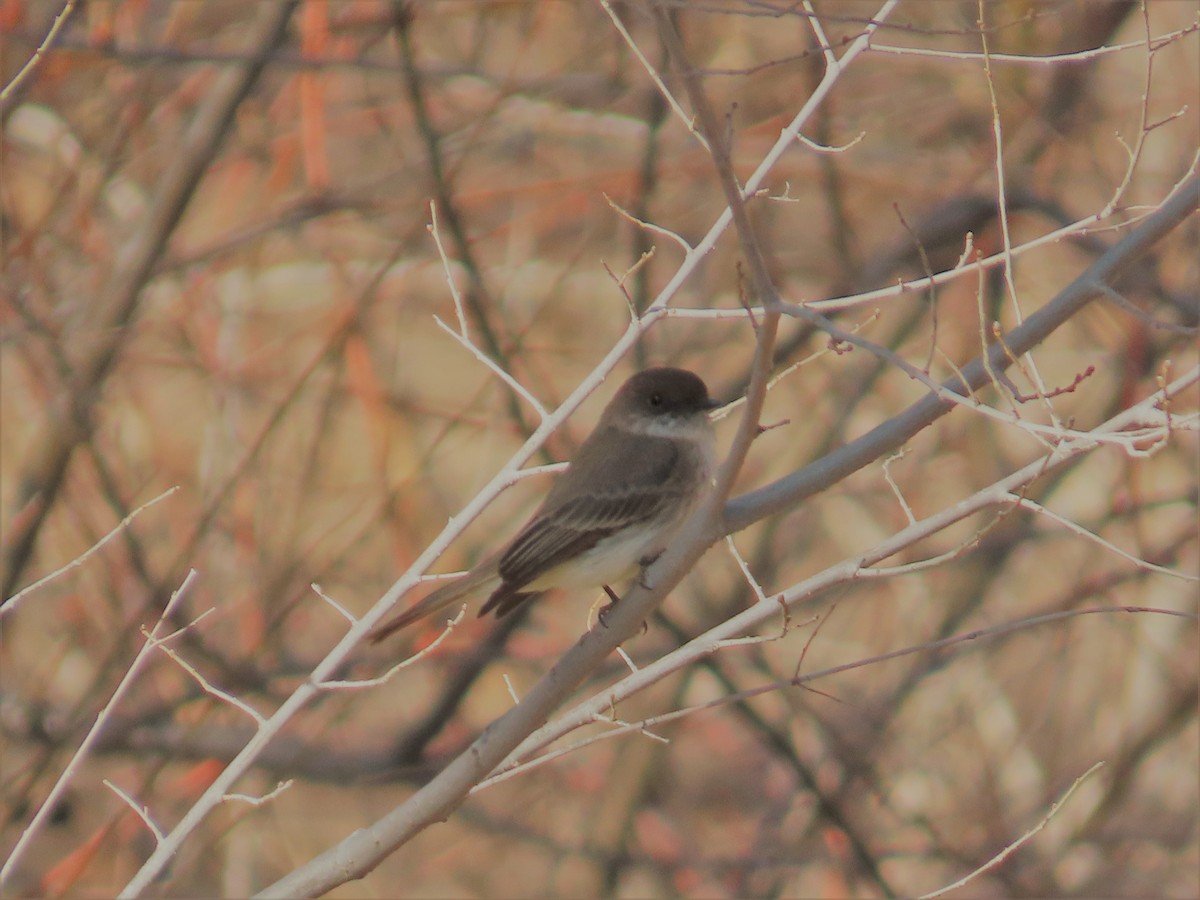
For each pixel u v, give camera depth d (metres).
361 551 15.62
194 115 14.07
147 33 14.30
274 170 14.72
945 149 16.23
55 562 14.32
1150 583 14.61
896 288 6.92
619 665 14.91
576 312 16.41
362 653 14.36
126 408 15.37
